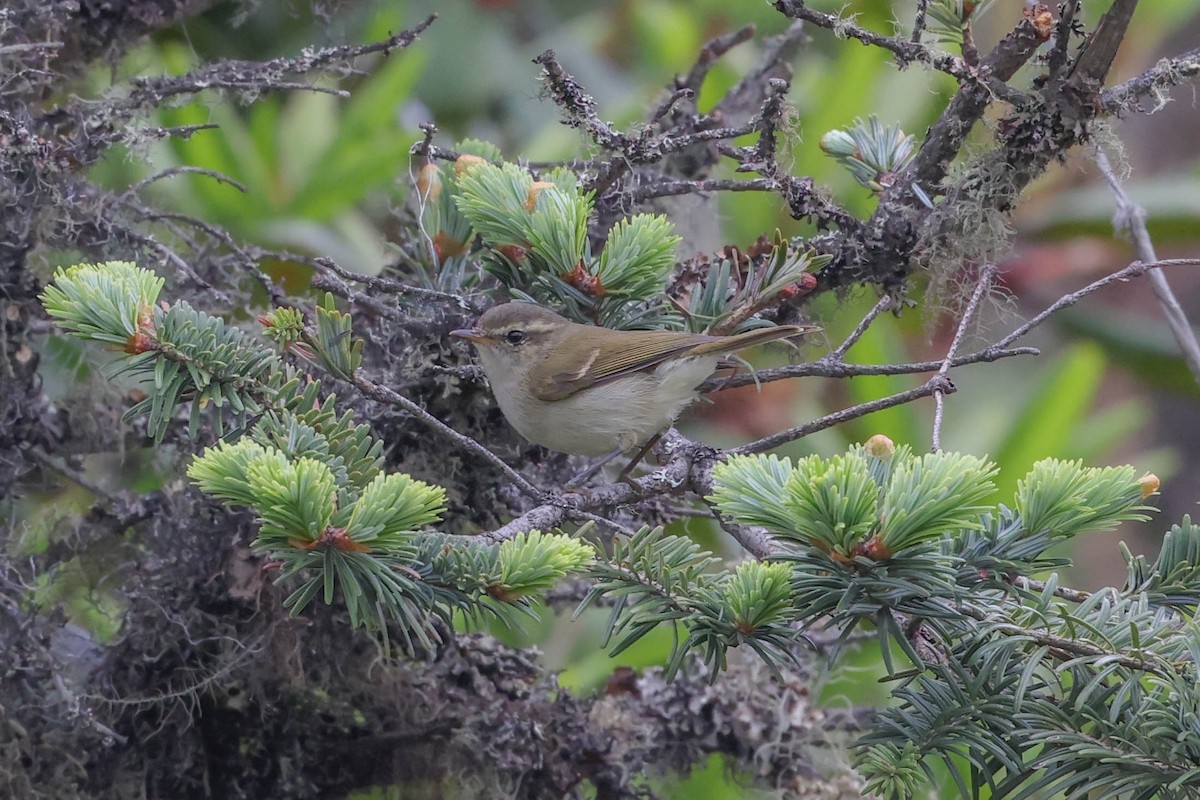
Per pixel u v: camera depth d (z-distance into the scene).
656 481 6.35
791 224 10.52
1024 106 6.58
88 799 6.68
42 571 7.21
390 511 4.61
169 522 7.02
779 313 7.54
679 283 7.46
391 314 6.90
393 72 10.85
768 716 7.73
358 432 5.35
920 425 10.93
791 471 4.74
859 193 10.75
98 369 7.26
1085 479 5.01
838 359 6.48
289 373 5.65
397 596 4.68
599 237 7.75
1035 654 4.81
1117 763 4.73
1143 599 5.12
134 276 5.45
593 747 7.27
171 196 10.34
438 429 5.53
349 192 10.63
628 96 12.27
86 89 8.34
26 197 6.77
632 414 7.05
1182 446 16.64
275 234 10.34
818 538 4.62
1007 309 8.83
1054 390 10.50
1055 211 12.84
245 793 6.99
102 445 7.61
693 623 4.95
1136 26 12.44
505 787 7.06
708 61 8.87
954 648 5.13
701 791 8.66
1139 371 13.68
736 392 11.35
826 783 7.82
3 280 6.91
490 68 12.80
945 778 8.16
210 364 5.38
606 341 6.96
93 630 7.99
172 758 6.82
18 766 6.49
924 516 4.48
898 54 6.33
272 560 5.61
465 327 7.04
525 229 6.49
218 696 6.90
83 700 6.55
